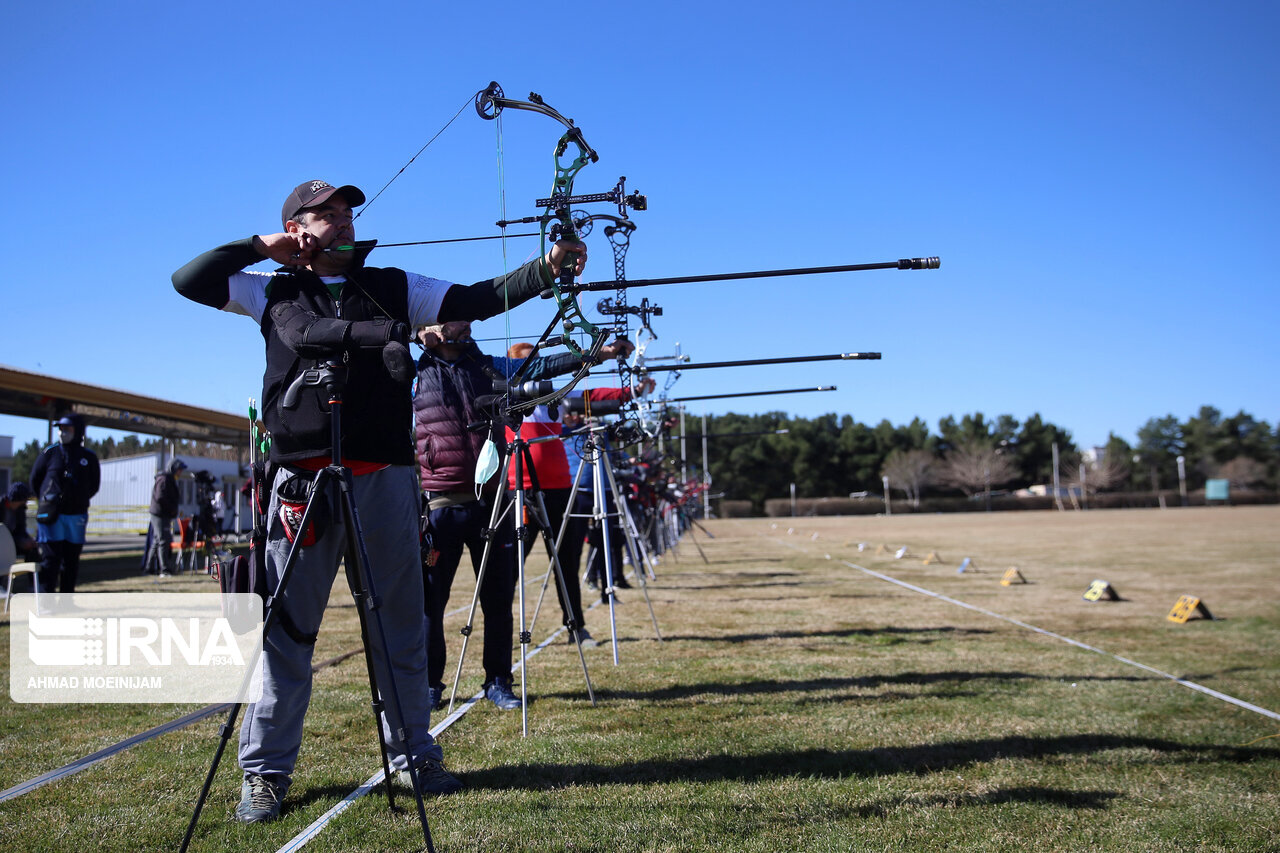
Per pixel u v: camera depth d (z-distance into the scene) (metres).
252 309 3.16
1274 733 4.02
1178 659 5.86
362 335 2.76
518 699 4.66
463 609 8.89
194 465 24.42
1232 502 77.25
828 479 81.69
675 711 4.42
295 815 2.97
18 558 8.91
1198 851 2.71
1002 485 86.56
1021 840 2.78
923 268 3.54
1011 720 4.23
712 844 2.71
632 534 6.88
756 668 5.55
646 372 5.26
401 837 2.76
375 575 3.24
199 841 2.74
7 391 12.92
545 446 6.29
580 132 3.29
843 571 13.81
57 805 3.05
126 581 12.06
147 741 3.86
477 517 4.80
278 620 3.04
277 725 3.04
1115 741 3.89
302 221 3.03
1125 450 98.62
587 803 3.07
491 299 3.40
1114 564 14.52
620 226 3.63
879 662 5.74
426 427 4.83
